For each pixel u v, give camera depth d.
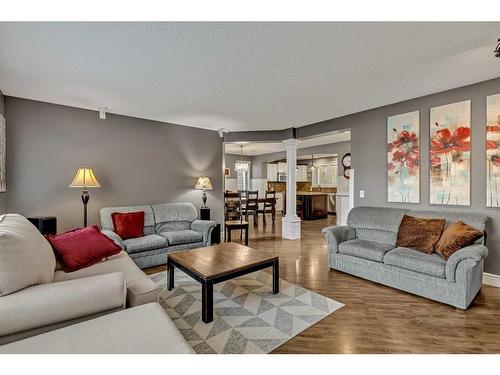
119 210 3.83
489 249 2.85
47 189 3.57
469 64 2.46
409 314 2.26
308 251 4.38
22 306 1.26
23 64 2.40
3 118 3.12
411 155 3.45
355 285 2.91
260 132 5.48
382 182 3.78
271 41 2.04
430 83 2.92
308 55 2.26
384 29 1.88
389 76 2.72
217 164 5.40
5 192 3.25
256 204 6.94
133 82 2.84
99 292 1.46
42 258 1.64
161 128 4.62
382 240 3.28
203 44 2.07
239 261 2.56
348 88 3.06
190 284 2.94
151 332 1.22
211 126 5.03
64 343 1.12
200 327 2.07
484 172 2.87
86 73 2.61
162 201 4.65
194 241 3.87
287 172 5.41
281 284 2.96
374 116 3.86
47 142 3.56
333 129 4.48
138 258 3.36
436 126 3.22
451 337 1.92
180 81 2.82
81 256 2.20
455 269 2.32
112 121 4.11
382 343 1.85
